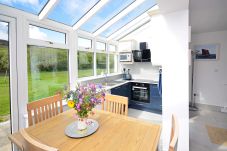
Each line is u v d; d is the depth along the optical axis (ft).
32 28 7.20
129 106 14.44
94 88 4.36
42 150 2.34
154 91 12.63
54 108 6.14
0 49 5.91
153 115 12.25
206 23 10.28
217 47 12.73
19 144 3.57
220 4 7.07
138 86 13.61
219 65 12.80
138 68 15.74
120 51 14.74
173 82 6.41
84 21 9.51
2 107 6.08
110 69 15.62
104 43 14.26
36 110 5.40
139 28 14.65
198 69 13.76
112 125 4.70
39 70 7.64
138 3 10.54
